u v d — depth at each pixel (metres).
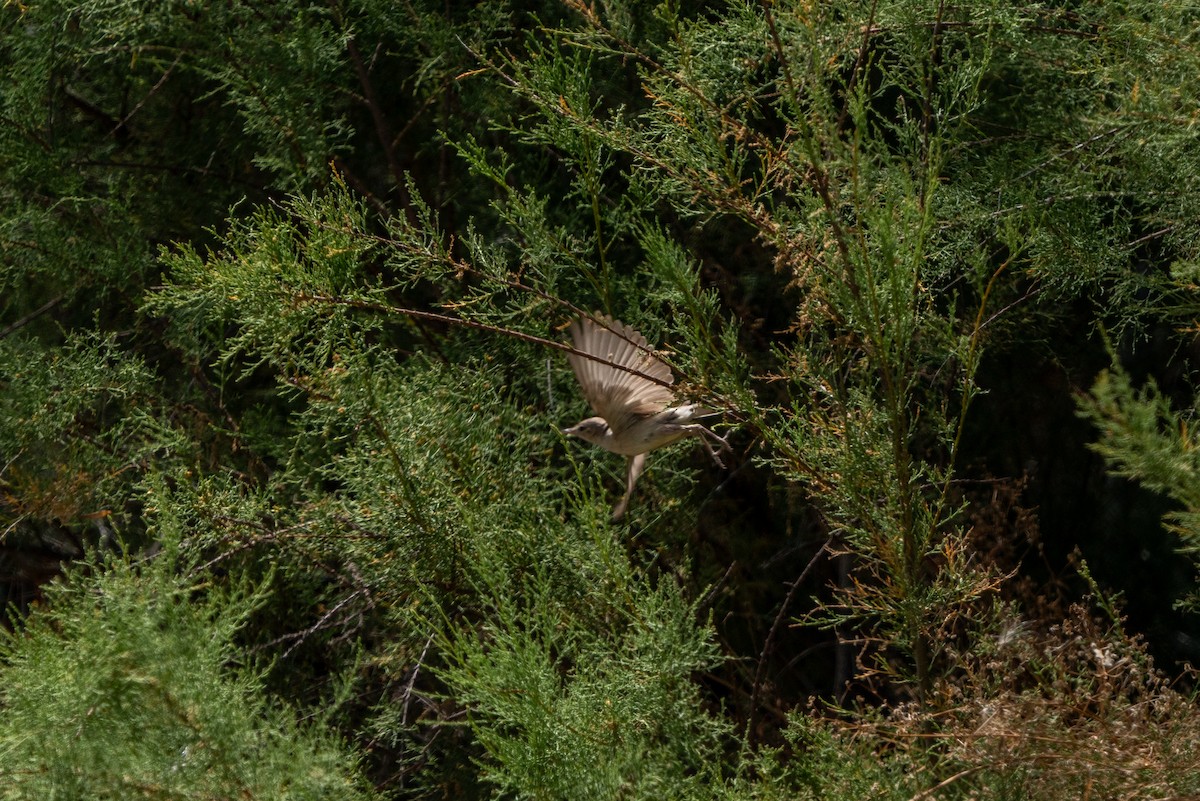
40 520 13.09
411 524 10.59
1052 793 7.80
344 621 11.45
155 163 14.69
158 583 7.82
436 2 13.92
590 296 12.56
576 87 9.78
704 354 9.04
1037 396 13.14
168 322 13.75
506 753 8.30
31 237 13.43
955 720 8.33
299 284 9.61
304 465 12.44
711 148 8.95
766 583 13.12
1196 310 9.79
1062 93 11.18
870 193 8.26
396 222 11.59
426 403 10.98
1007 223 8.84
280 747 7.77
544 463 12.45
